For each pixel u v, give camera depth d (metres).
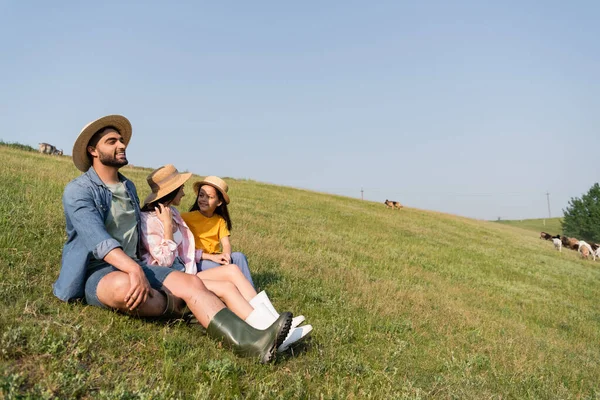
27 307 3.90
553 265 25.86
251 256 9.14
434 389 4.75
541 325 11.34
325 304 7.08
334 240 16.81
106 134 4.34
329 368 4.57
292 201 28.25
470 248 25.05
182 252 5.05
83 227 4.06
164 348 3.88
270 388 3.72
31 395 2.83
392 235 23.11
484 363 6.37
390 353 5.66
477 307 11.56
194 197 18.52
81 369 3.27
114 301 4.09
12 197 8.62
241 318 4.42
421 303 9.42
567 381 6.55
